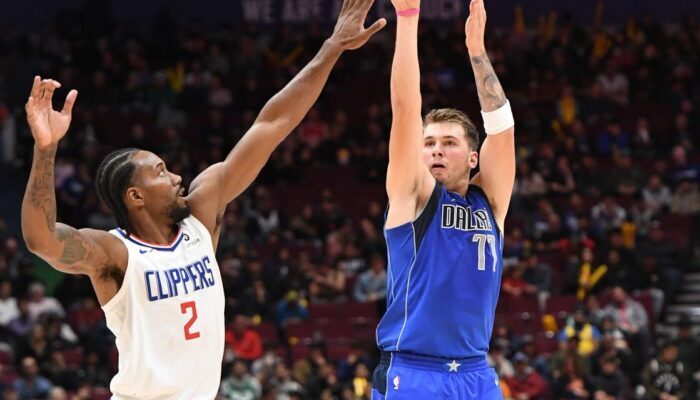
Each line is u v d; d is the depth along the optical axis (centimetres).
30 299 2661
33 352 2425
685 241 3164
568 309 2819
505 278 2875
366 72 3825
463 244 795
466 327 790
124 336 725
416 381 785
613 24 4169
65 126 687
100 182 739
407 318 791
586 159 3369
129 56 3825
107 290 722
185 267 737
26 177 3497
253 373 2461
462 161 814
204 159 3453
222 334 750
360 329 2738
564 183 3284
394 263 801
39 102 682
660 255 3070
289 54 3916
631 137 3609
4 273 2742
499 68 3756
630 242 3086
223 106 3722
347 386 2367
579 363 2489
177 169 3275
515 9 4150
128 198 732
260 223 3175
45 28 3934
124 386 725
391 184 793
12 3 4075
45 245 688
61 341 2533
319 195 3359
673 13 4172
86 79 3747
